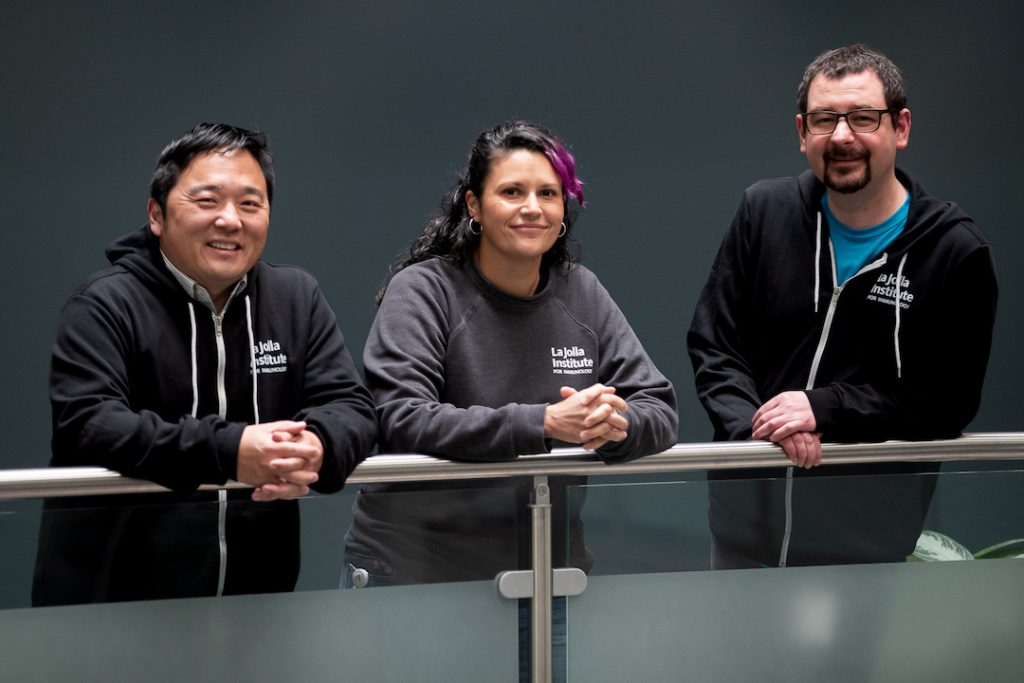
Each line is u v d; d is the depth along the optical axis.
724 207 5.27
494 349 2.24
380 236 5.06
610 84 5.18
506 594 2.03
